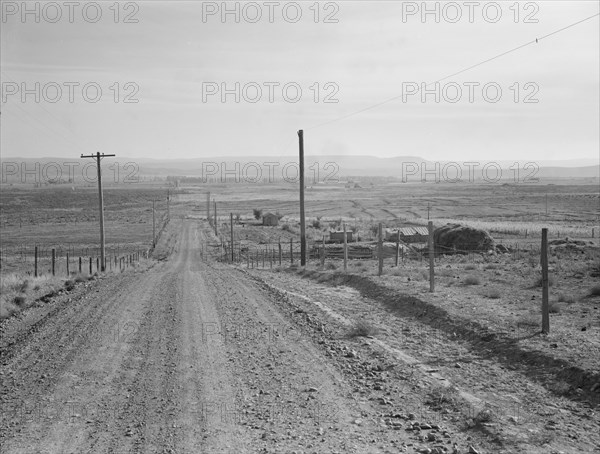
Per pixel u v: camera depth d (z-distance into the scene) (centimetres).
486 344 1489
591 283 2409
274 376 1315
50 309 2528
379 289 2500
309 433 967
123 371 1388
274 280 3491
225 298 2592
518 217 13512
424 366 1355
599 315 1709
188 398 1172
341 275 3177
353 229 9781
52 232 12244
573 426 963
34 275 4350
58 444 951
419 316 1939
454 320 1745
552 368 1232
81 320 2094
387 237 6694
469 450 876
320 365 1400
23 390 1262
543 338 1436
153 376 1338
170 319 2066
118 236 11344
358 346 1587
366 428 985
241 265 5956
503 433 934
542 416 1012
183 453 898
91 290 3116
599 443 894
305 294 2678
